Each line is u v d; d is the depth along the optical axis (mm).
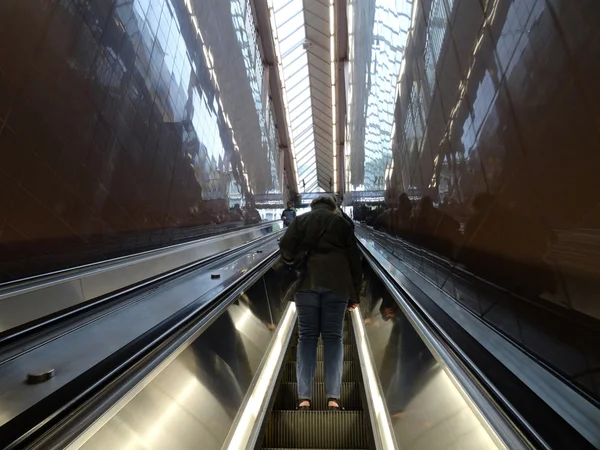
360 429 2367
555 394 979
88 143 2590
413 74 3293
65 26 2307
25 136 2004
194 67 4988
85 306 1938
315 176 29984
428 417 1367
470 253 1856
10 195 1907
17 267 1961
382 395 2125
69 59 2361
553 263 1142
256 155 10070
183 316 1727
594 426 853
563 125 1094
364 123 8125
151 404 1237
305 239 2494
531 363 1132
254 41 11203
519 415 912
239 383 2031
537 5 1228
